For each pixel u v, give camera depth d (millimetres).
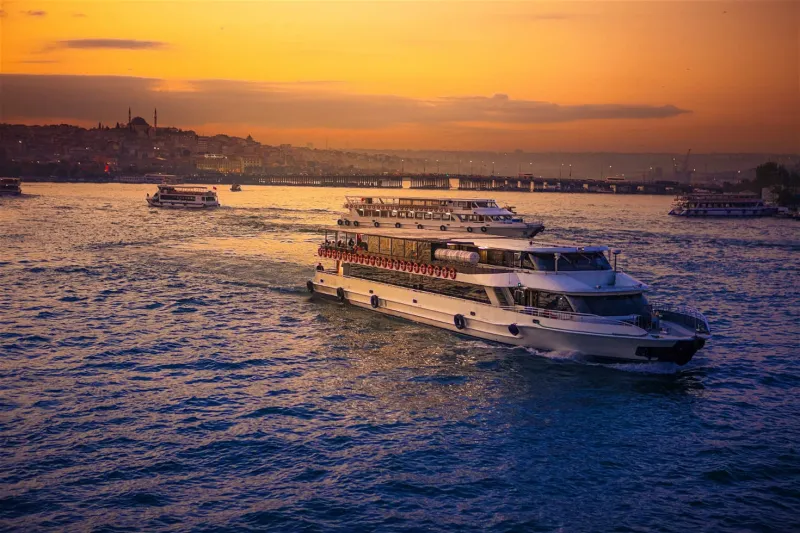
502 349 50531
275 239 122438
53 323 58656
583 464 33312
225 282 77375
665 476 32219
